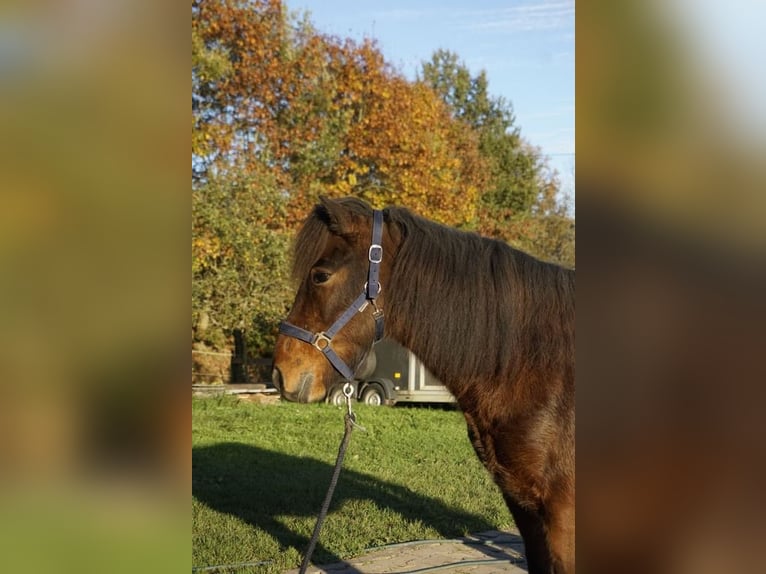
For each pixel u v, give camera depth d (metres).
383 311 3.04
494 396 2.88
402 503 6.13
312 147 16.02
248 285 14.92
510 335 2.86
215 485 6.59
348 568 4.50
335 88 16.78
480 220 24.36
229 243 14.38
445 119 21.62
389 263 3.06
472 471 7.55
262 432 10.23
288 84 15.81
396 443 9.38
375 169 17.72
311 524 5.33
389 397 14.84
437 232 3.08
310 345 3.00
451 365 2.93
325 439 9.67
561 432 2.78
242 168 14.72
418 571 4.43
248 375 18.59
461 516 5.80
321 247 3.07
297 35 16.23
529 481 2.82
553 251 27.83
